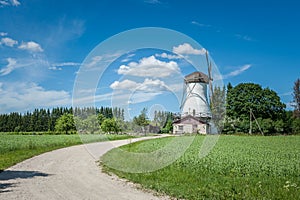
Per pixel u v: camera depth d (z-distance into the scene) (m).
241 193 8.73
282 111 66.19
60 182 10.40
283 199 8.25
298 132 58.38
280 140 35.75
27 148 25.27
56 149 24.36
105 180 10.89
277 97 65.56
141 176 11.44
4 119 77.56
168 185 9.75
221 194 8.60
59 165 14.75
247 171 12.91
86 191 9.05
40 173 12.30
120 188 9.57
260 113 64.62
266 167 13.94
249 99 64.25
